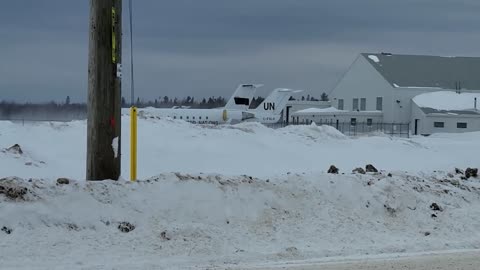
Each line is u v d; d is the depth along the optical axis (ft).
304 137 80.12
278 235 31.94
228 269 26.14
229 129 75.00
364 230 34.09
